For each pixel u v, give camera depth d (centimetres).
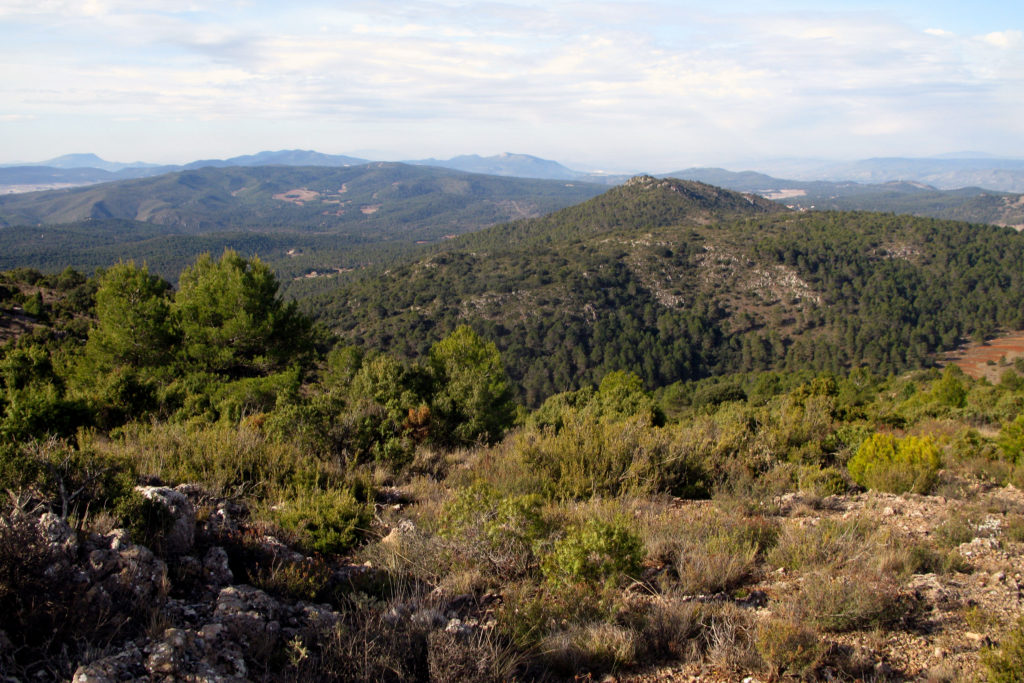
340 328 9294
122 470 425
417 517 548
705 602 377
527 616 341
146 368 1684
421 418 988
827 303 10012
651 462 747
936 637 333
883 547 457
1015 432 959
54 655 238
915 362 8488
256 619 294
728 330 9788
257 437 743
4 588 238
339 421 866
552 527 502
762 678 294
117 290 1764
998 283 10169
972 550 475
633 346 8944
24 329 2692
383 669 274
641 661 316
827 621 343
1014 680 261
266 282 1912
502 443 1016
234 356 1825
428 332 8931
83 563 286
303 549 451
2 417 763
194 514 394
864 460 839
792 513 657
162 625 266
